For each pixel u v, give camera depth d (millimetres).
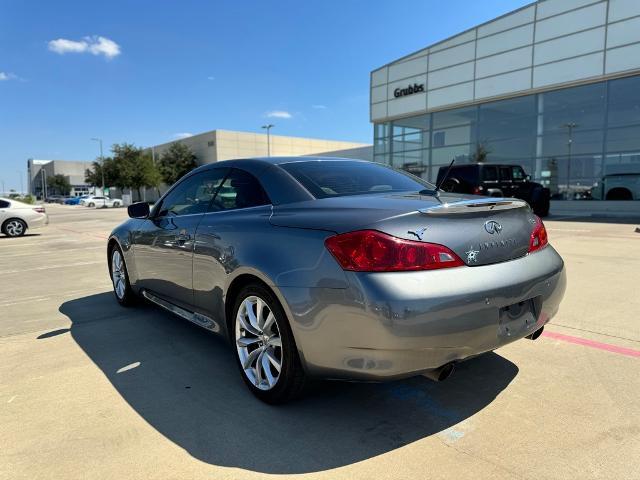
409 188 3477
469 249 2475
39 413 2801
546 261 2877
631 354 3510
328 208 2758
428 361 2330
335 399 2945
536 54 19438
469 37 21609
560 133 19344
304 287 2506
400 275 2281
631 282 5812
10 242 13477
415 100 24234
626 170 17516
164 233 4016
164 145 71062
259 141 61906
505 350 3639
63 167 114250
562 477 2107
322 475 2174
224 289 3145
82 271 7953
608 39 17406
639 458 2230
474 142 22234
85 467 2260
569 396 2873
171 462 2295
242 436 2525
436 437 2475
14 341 4148
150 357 3703
